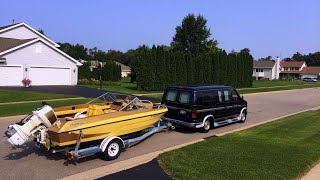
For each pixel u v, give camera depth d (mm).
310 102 26109
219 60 42469
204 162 7824
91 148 8000
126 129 9141
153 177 6996
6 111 15430
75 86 35969
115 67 53438
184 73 37688
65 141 7746
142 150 9367
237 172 7137
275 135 11117
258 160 8023
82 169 7574
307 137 10867
